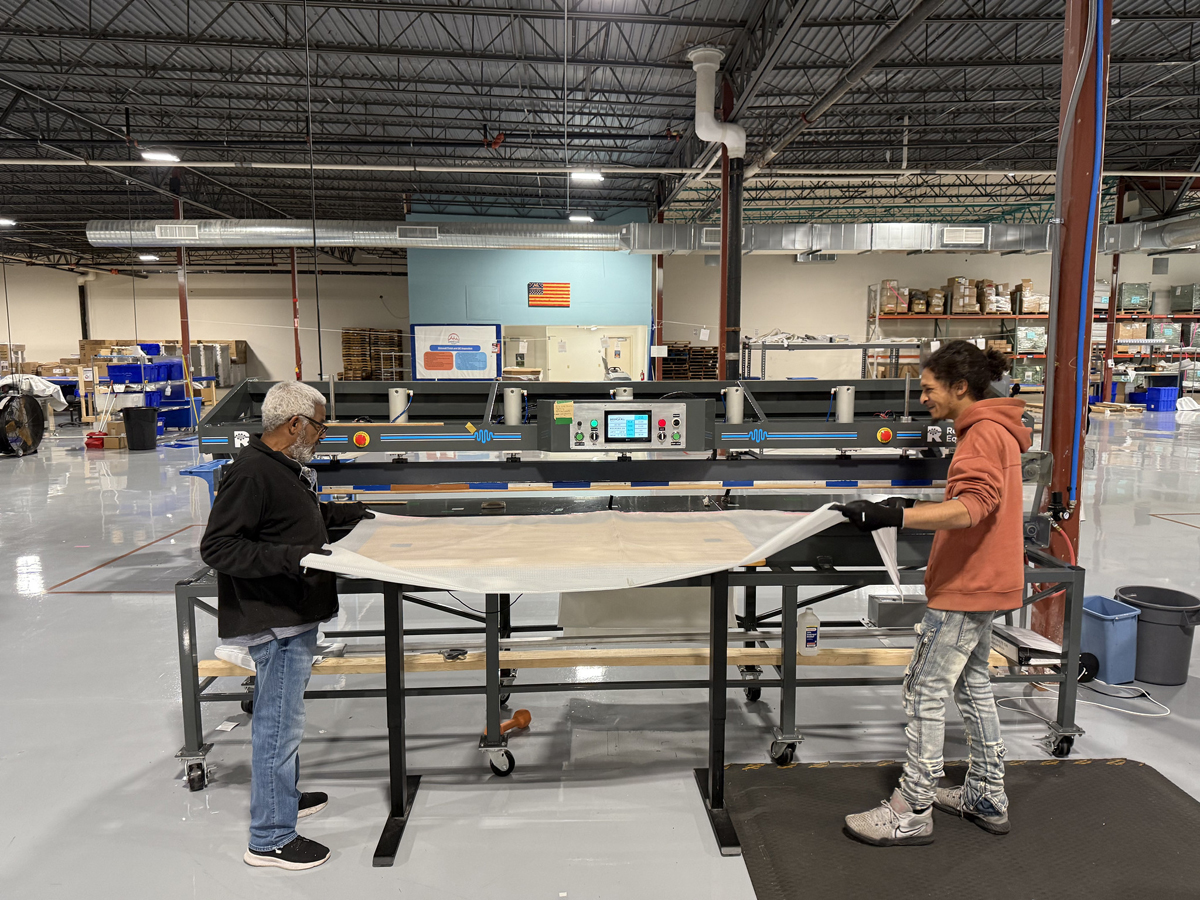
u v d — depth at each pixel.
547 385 3.25
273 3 5.86
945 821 2.07
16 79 7.96
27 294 17.20
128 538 5.50
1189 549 4.95
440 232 10.72
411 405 3.26
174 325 17.14
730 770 2.33
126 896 1.77
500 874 1.84
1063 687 2.38
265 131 9.80
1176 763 2.38
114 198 13.24
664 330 15.75
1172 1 6.59
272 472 1.76
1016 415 1.82
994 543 1.79
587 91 8.31
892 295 14.24
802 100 8.84
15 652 3.32
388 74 7.93
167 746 2.49
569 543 2.11
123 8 6.32
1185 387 15.44
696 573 1.91
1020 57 7.45
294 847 1.88
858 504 1.80
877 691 2.93
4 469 8.86
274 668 1.81
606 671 3.14
